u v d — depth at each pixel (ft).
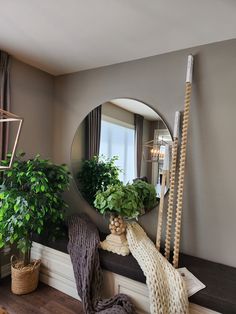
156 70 6.13
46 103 7.84
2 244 5.39
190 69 5.38
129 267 4.86
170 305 4.16
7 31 5.21
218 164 5.30
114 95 6.82
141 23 4.74
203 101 5.47
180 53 5.79
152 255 4.87
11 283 6.23
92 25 4.88
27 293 6.00
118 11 4.37
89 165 7.29
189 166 5.62
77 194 7.53
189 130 5.62
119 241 5.61
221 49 5.29
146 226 6.28
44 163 6.02
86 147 7.35
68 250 5.72
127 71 6.61
